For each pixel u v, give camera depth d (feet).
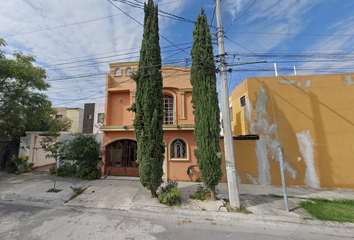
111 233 13.09
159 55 22.76
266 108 31.30
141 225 14.60
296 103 30.83
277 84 31.65
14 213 16.16
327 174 28.53
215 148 19.36
